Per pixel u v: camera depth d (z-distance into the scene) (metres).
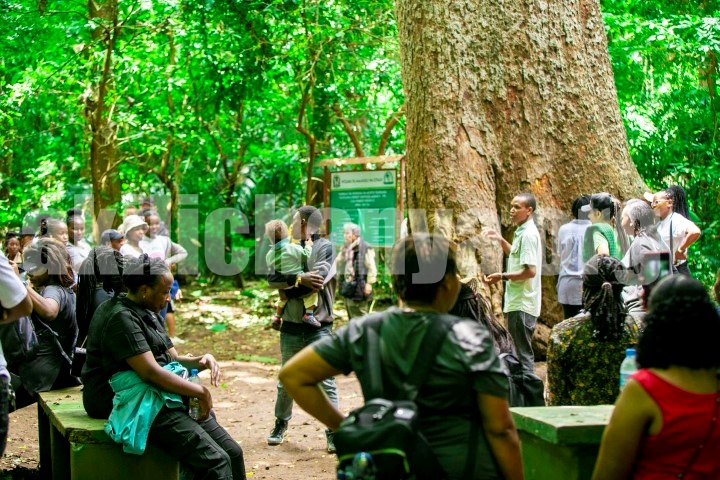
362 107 15.92
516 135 7.91
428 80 7.98
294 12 12.58
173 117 15.01
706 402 2.53
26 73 13.08
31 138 14.51
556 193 7.93
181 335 13.02
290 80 14.48
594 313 4.00
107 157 15.13
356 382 9.45
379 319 2.72
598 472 2.65
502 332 4.71
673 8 11.48
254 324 13.89
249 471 5.79
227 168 18.92
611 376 4.00
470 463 2.56
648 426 2.57
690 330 2.55
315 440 6.76
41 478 5.45
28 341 4.98
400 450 2.37
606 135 8.15
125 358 4.13
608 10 11.47
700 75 11.68
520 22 7.97
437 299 2.79
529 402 4.48
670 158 10.95
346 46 13.86
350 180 11.50
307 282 6.29
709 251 10.39
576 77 8.09
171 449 4.22
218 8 12.05
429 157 7.91
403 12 8.23
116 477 4.23
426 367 2.59
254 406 8.30
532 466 3.35
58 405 4.83
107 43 13.20
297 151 17.09
